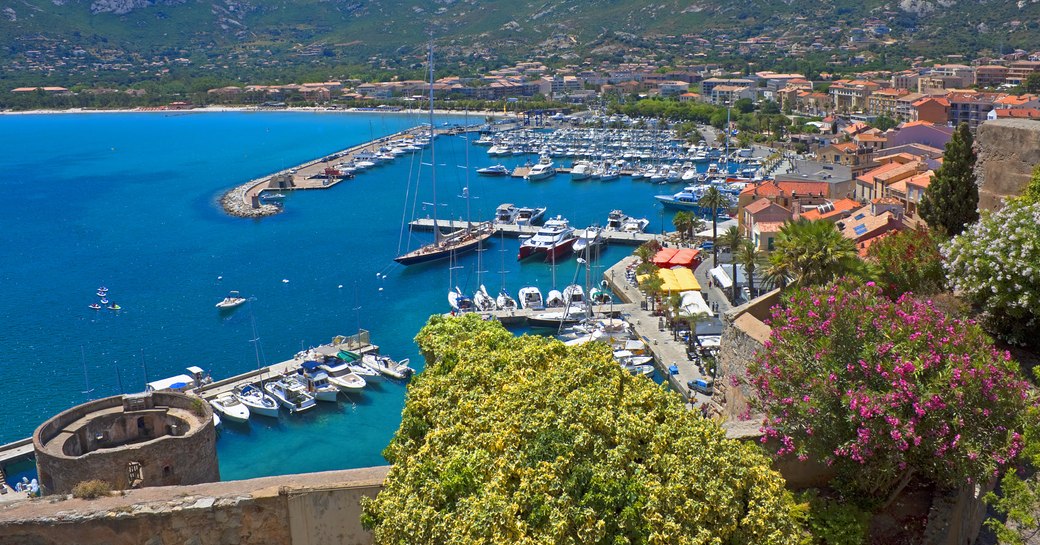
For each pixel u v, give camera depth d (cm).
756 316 3600
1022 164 4747
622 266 13562
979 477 2302
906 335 2480
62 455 3609
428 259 14675
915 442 2262
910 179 12450
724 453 2033
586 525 1850
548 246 14562
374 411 8700
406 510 2005
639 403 2169
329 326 11494
